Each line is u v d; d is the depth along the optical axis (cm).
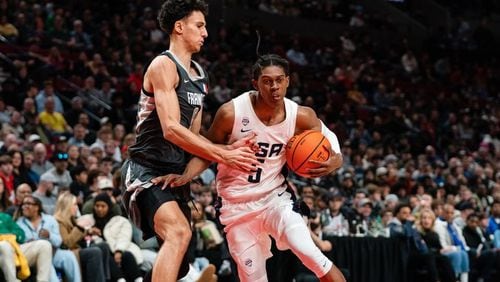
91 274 847
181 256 446
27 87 1372
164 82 455
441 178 1524
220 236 983
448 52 2498
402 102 2064
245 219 523
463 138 1966
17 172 995
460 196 1354
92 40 1688
